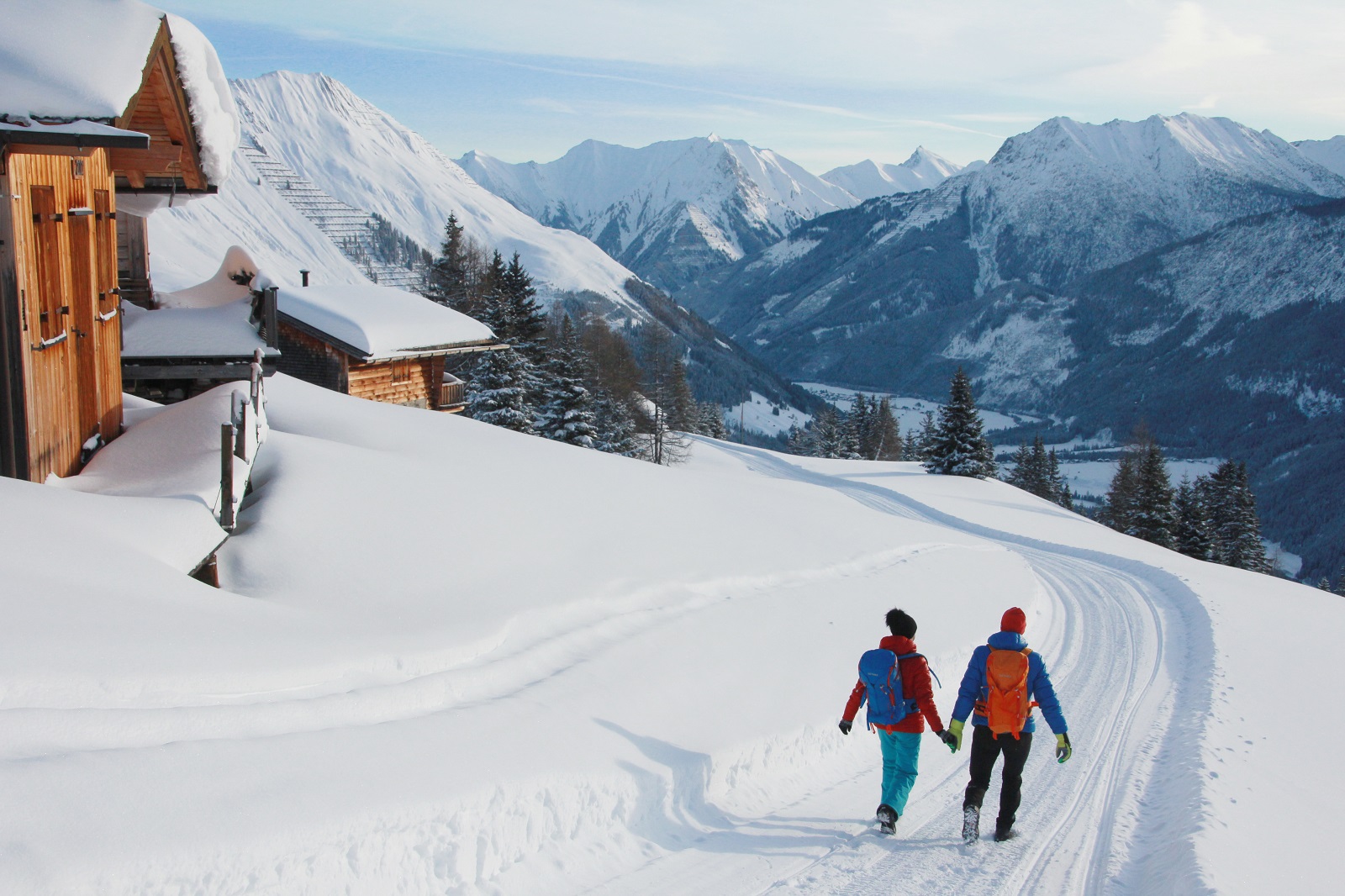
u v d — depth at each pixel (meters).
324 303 25.97
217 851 4.04
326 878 4.42
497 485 13.09
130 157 11.33
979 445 61.78
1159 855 6.41
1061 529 38.34
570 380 47.38
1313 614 21.84
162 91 10.09
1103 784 8.27
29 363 7.39
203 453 9.20
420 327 26.84
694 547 13.39
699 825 6.50
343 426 14.98
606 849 5.84
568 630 9.14
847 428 104.19
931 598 14.80
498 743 6.07
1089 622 17.72
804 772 8.01
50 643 4.89
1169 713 11.25
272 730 5.33
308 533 9.33
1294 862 6.45
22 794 3.83
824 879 5.79
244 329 12.02
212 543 7.62
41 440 7.79
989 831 6.89
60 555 5.95
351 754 5.27
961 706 6.75
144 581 6.22
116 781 4.18
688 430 83.50
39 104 6.53
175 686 5.17
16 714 4.31
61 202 8.52
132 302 13.64
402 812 4.86
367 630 7.38
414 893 4.79
